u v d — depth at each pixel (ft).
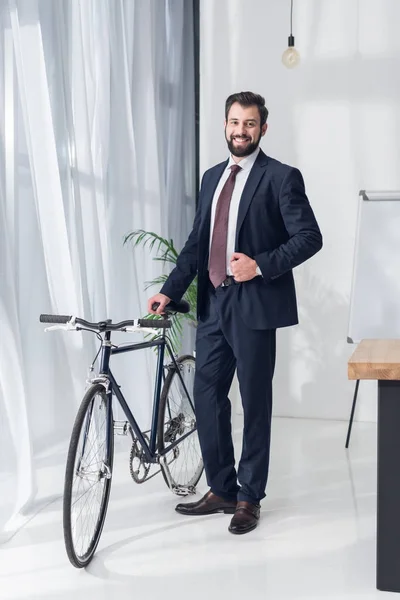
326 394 17.43
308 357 17.46
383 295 15.19
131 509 11.11
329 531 10.24
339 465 13.58
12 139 10.66
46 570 8.97
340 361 17.31
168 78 17.26
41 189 11.39
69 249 11.98
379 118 16.76
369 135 16.81
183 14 17.66
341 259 17.11
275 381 17.67
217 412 10.71
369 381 17.25
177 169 17.39
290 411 17.66
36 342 11.40
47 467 11.68
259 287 10.12
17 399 10.30
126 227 14.61
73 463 8.59
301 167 17.16
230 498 10.91
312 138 17.07
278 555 9.42
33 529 10.32
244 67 17.38
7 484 10.22
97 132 13.69
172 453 11.68
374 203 15.35
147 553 9.48
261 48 17.25
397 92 16.66
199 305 10.64
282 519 10.72
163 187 16.24
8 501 10.21
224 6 17.40
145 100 15.47
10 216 10.71
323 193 17.08
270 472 13.16
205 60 17.61
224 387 10.76
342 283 17.15
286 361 17.57
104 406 9.29
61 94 11.90
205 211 10.55
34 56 11.15
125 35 14.67
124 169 14.49
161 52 16.67
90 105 13.26
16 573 8.89
